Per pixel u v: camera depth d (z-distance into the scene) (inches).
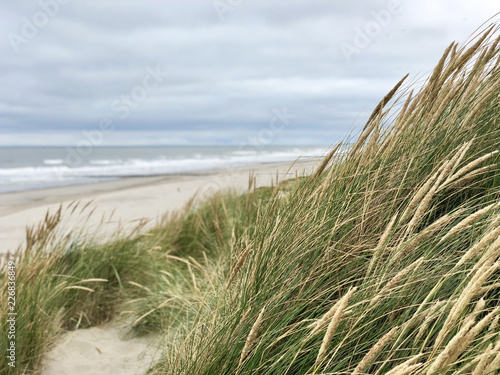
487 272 39.3
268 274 76.2
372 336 60.7
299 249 77.7
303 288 72.1
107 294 155.3
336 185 84.0
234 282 95.0
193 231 209.2
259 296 73.7
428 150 82.7
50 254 142.2
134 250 178.2
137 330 134.7
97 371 112.5
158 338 127.6
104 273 160.1
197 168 1101.1
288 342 65.5
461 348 38.1
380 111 78.4
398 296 58.5
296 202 89.2
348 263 72.0
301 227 80.4
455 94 88.4
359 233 77.3
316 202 83.7
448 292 60.6
